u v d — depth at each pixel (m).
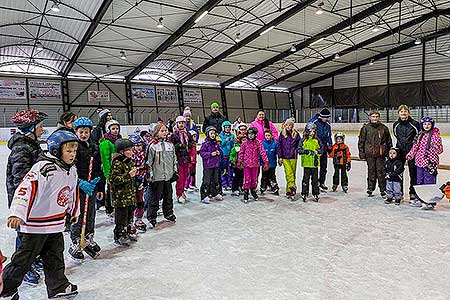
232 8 14.05
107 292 2.41
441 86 20.08
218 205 4.84
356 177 6.93
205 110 23.16
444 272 2.62
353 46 20.03
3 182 7.20
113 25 14.05
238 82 24.58
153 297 2.33
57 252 2.29
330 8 15.36
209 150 5.03
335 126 20.73
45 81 18.11
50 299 2.34
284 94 27.30
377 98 22.67
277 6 14.35
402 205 4.67
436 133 4.39
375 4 15.22
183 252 3.12
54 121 18.20
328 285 2.45
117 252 3.16
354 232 3.58
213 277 2.61
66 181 2.23
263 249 3.16
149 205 3.92
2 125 16.86
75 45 15.45
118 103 20.17
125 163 3.31
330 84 25.02
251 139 4.99
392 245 3.19
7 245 3.40
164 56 18.47
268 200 5.10
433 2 15.90
